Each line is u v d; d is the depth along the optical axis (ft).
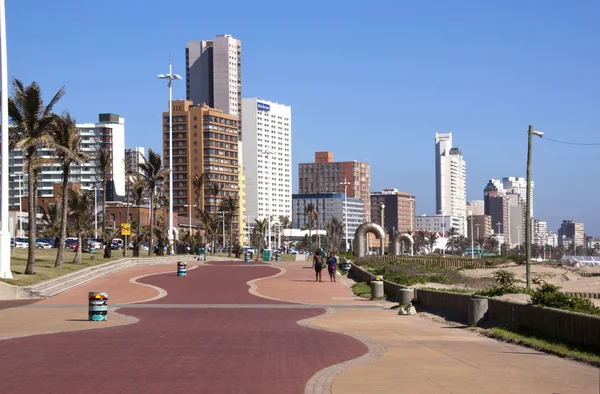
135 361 51.47
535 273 216.74
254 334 70.95
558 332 58.44
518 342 61.41
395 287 119.55
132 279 161.07
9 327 78.69
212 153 652.48
